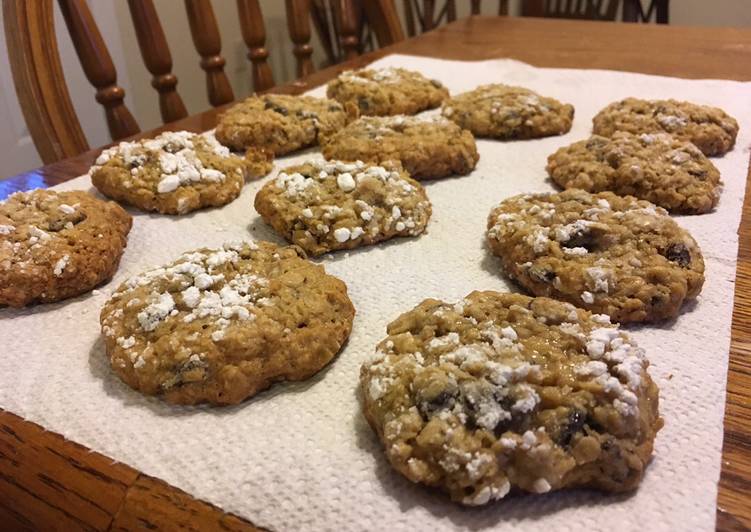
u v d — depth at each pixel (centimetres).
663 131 28
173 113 38
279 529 13
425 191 26
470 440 13
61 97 31
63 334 19
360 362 17
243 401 16
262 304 17
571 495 13
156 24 36
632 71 38
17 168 47
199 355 16
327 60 65
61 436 15
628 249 20
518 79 37
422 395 14
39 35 30
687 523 12
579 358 15
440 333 16
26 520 14
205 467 14
